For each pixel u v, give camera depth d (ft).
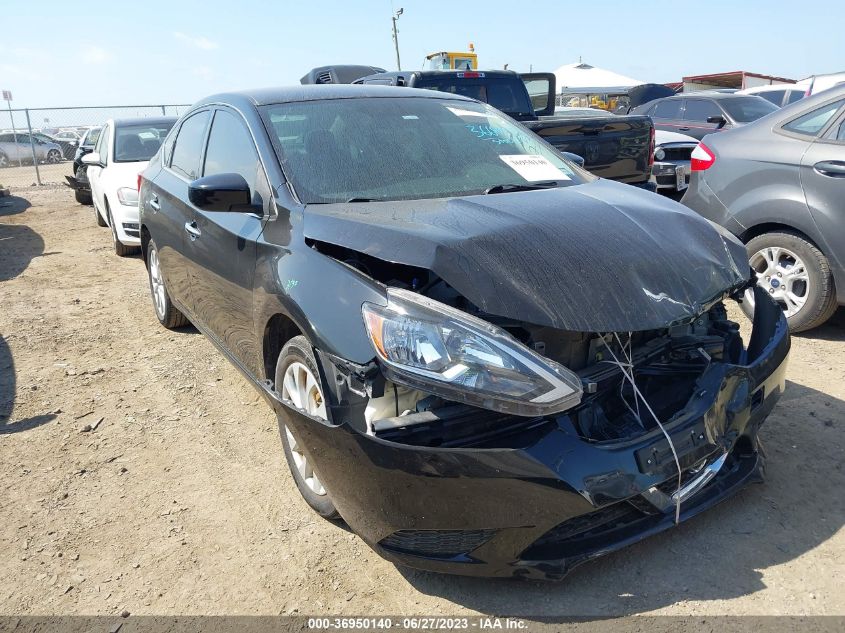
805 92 43.70
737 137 16.44
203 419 13.08
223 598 8.41
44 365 16.01
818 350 14.96
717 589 8.13
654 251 8.71
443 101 13.32
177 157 15.37
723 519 9.33
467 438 7.70
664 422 8.17
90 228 36.24
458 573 7.80
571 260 8.13
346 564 8.92
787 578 8.24
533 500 7.27
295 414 8.24
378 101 12.61
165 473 11.23
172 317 17.60
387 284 8.57
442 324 7.52
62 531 9.80
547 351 8.19
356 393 8.02
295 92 12.64
